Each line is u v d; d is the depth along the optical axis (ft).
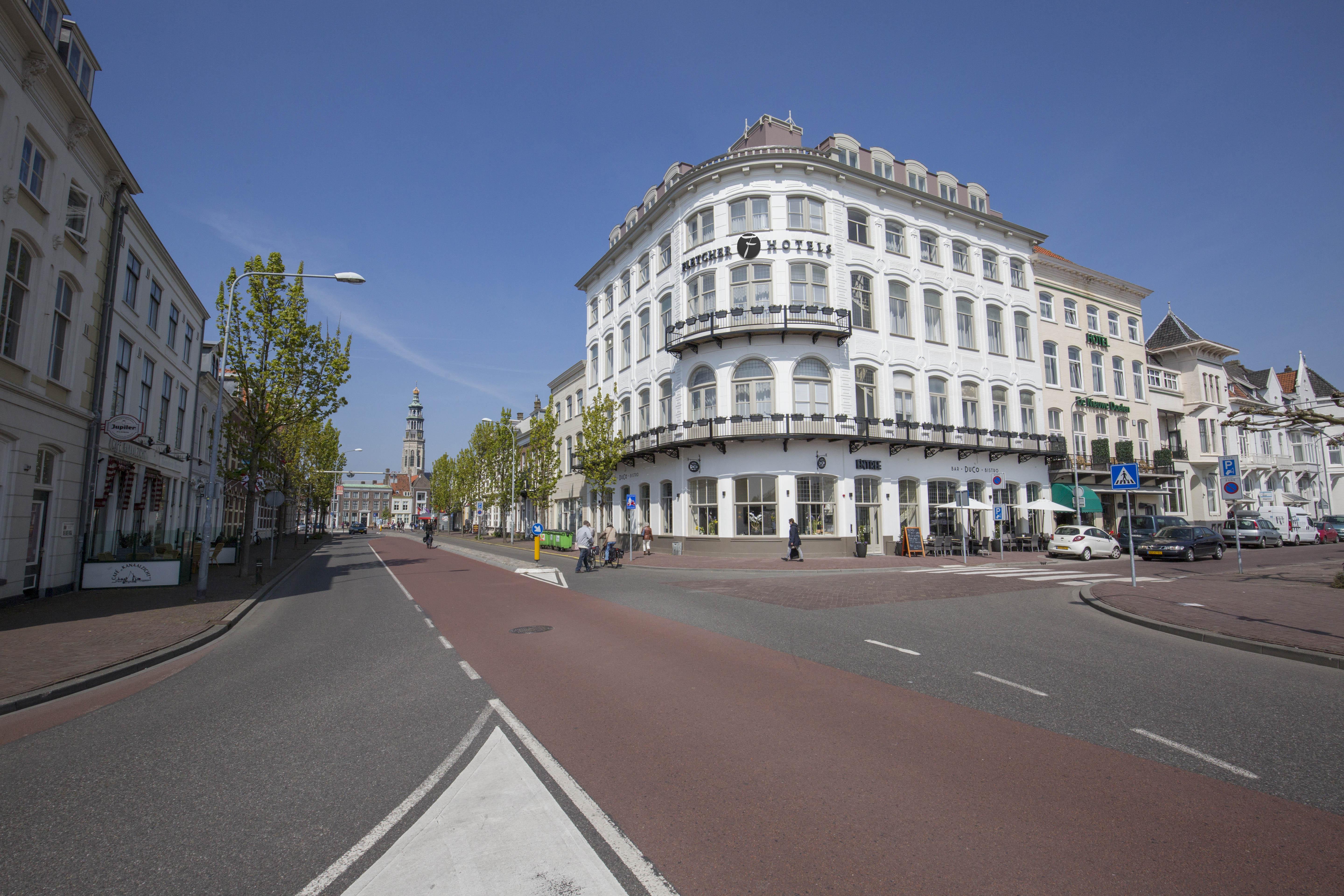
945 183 111.45
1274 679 23.58
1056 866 11.01
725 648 28.99
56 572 51.06
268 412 69.77
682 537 97.76
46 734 19.33
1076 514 116.47
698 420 95.25
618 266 123.24
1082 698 21.01
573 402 150.82
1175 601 41.32
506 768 15.64
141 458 67.62
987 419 107.34
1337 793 13.94
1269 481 154.81
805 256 92.58
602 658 27.32
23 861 11.70
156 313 73.00
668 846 11.83
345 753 17.03
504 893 10.43
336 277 60.29
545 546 128.67
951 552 92.84
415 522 427.33
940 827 12.44
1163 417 138.82
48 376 47.83
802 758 15.98
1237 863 11.08
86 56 51.52
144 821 13.30
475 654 29.17
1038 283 119.55
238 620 41.65
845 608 41.24
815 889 10.37
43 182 47.09
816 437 88.48
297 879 11.02
